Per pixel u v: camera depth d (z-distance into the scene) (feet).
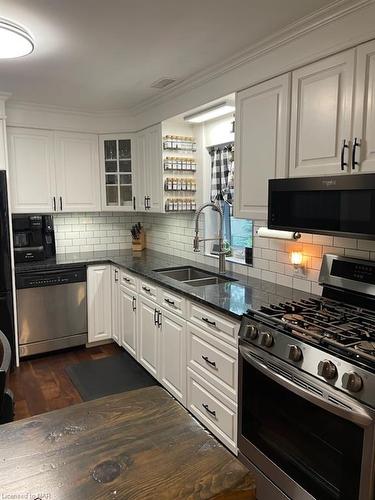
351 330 5.08
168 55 7.58
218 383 7.14
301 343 5.07
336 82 5.77
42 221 12.41
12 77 8.96
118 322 12.33
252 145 7.57
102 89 10.00
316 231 5.78
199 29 6.49
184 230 12.26
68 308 12.05
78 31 6.52
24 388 10.05
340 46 5.65
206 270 10.32
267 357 5.59
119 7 5.72
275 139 7.00
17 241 11.71
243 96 7.73
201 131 11.18
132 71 8.52
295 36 6.35
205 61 7.93
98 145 12.89
